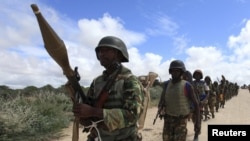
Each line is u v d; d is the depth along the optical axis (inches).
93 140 106.0
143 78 163.8
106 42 104.8
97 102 102.0
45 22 80.0
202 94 362.0
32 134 350.9
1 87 761.6
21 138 334.3
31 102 480.4
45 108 433.4
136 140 107.1
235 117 569.3
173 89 200.5
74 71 96.0
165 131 203.6
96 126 101.4
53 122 401.1
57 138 356.5
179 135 197.6
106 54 105.1
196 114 203.9
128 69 105.8
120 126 97.0
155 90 979.9
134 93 99.3
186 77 313.1
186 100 198.2
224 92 796.0
